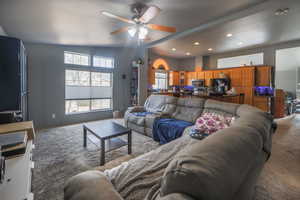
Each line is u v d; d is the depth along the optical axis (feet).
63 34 11.78
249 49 21.11
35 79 13.76
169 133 9.60
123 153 8.77
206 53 24.13
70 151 8.88
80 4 7.82
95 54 17.28
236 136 2.82
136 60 20.30
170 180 2.11
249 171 2.73
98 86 17.99
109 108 19.06
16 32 10.73
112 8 8.47
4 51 6.61
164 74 28.50
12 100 6.84
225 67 24.09
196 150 2.34
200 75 26.03
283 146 9.73
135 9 8.49
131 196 3.27
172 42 17.13
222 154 2.22
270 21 11.13
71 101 16.17
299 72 26.32
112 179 3.83
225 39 16.06
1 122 6.39
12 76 6.81
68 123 15.62
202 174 1.85
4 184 3.40
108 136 7.55
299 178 6.31
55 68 14.74
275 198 5.17
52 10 8.13
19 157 4.49
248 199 2.56
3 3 7.13
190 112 11.00
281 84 28.25
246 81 20.45
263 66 19.33
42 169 6.95
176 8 9.07
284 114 19.75
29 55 13.41
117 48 18.99
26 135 5.17
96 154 8.53
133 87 20.25
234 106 9.16
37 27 10.12
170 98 12.96
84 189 2.62
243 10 9.77
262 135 3.80
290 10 9.46
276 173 6.67
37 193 5.42
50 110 14.64
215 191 1.83
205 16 10.43
